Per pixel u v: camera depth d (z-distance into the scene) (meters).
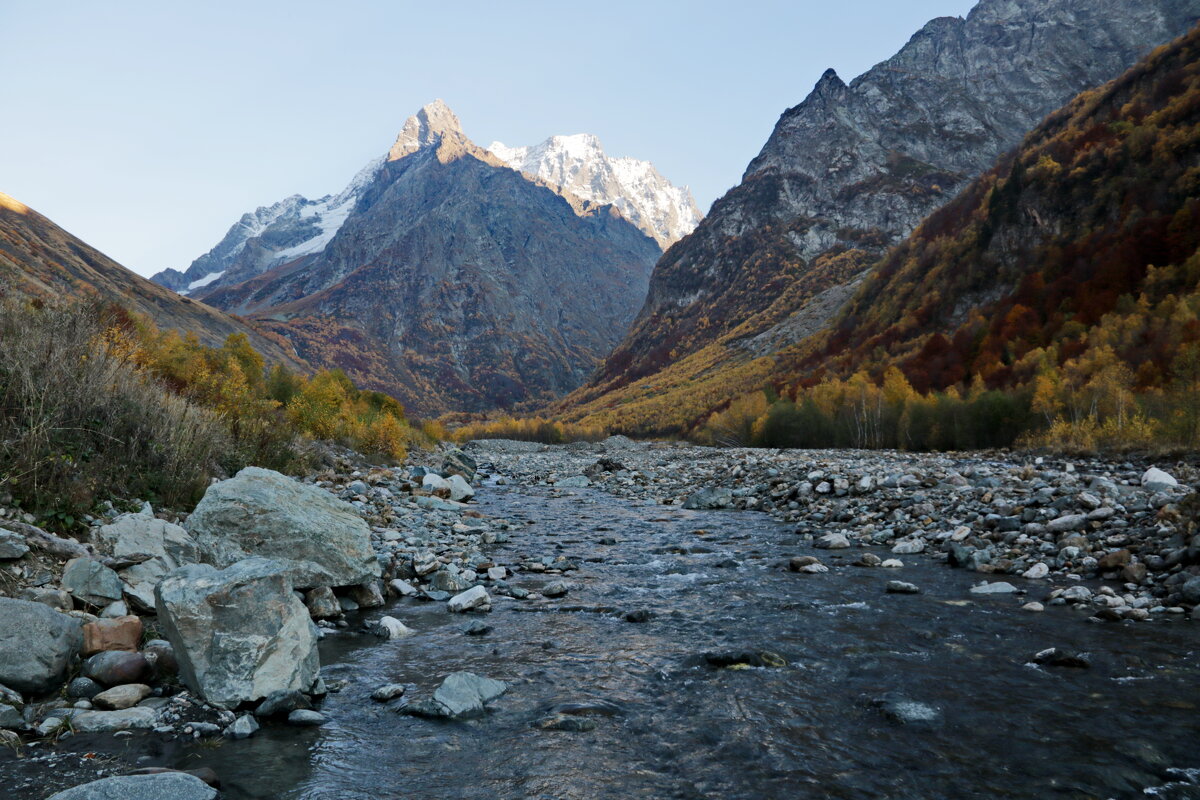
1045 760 4.81
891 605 9.09
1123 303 67.75
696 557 12.60
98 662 5.45
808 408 72.69
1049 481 16.48
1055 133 141.75
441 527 14.57
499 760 4.85
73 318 11.23
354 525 9.38
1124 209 95.31
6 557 6.30
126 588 6.80
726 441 89.62
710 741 5.18
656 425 153.50
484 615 8.73
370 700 5.89
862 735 5.26
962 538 12.62
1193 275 66.31
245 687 5.41
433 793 4.36
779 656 7.04
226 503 8.34
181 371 17.75
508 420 178.38
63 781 4.09
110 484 9.02
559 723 5.44
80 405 9.69
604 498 23.05
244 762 4.62
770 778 4.61
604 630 8.06
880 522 15.23
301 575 8.34
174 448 10.59
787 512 18.22
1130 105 119.81
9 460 7.80
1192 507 10.73
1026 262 105.69
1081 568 10.38
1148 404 34.03
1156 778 4.54
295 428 21.34
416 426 54.06
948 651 7.18
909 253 152.88
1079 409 40.28
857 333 138.00
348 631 7.92
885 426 62.03
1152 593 8.96
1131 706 5.70
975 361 81.81
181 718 5.11
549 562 11.88
